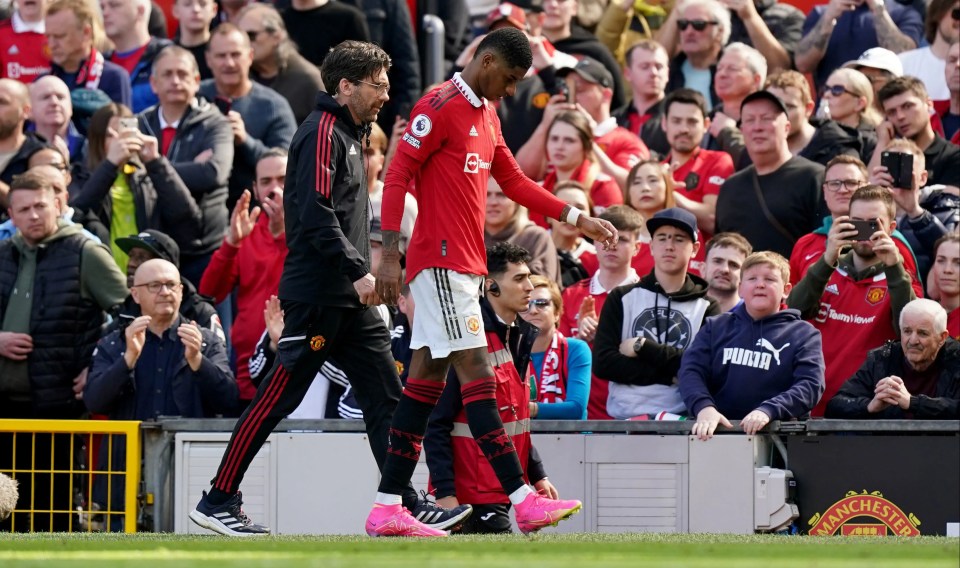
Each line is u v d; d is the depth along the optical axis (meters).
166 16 39.06
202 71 36.22
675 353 24.67
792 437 22.22
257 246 29.22
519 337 20.95
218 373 26.22
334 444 23.27
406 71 36.78
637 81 35.06
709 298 25.47
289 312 18.03
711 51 35.91
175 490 23.62
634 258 29.83
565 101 32.78
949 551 13.39
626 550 13.56
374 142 28.70
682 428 22.62
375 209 28.45
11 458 24.97
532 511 17.42
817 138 30.45
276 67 34.84
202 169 31.44
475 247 17.39
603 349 25.19
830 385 25.23
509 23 34.22
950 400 22.86
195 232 31.14
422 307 17.34
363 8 36.72
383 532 17.39
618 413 25.02
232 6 37.84
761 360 23.36
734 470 22.28
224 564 11.49
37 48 36.81
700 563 11.52
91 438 24.09
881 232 24.58
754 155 29.41
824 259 24.92
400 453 17.55
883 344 24.62
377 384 18.56
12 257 27.98
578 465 22.97
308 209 17.42
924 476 21.45
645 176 30.06
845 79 31.45
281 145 33.59
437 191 17.25
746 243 26.52
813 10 36.75
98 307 28.11
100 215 30.66
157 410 25.91
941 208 28.41
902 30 36.47
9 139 32.47
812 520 22.03
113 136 31.78
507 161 18.28
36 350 27.66
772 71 36.16
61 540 16.14
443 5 38.22
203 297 28.02
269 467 23.38
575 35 36.81
